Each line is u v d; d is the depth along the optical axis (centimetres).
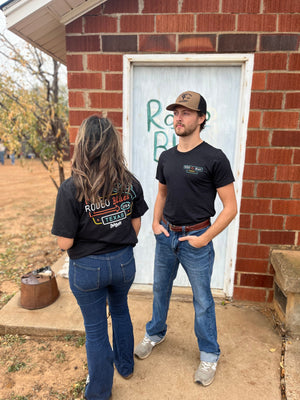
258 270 317
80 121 310
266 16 275
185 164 198
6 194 979
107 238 174
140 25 287
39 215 731
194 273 211
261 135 294
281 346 262
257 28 278
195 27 283
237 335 274
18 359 253
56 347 266
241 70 293
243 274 320
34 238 572
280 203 304
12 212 757
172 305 318
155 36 288
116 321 208
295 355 248
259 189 303
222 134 307
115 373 231
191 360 245
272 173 299
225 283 327
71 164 169
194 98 190
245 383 223
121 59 295
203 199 202
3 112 541
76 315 295
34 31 302
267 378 228
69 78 303
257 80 285
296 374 229
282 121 290
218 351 226
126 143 310
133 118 313
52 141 569
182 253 212
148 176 324
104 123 169
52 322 284
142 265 340
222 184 194
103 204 170
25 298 304
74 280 177
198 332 222
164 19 284
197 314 218
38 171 1547
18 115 525
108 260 175
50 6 267
